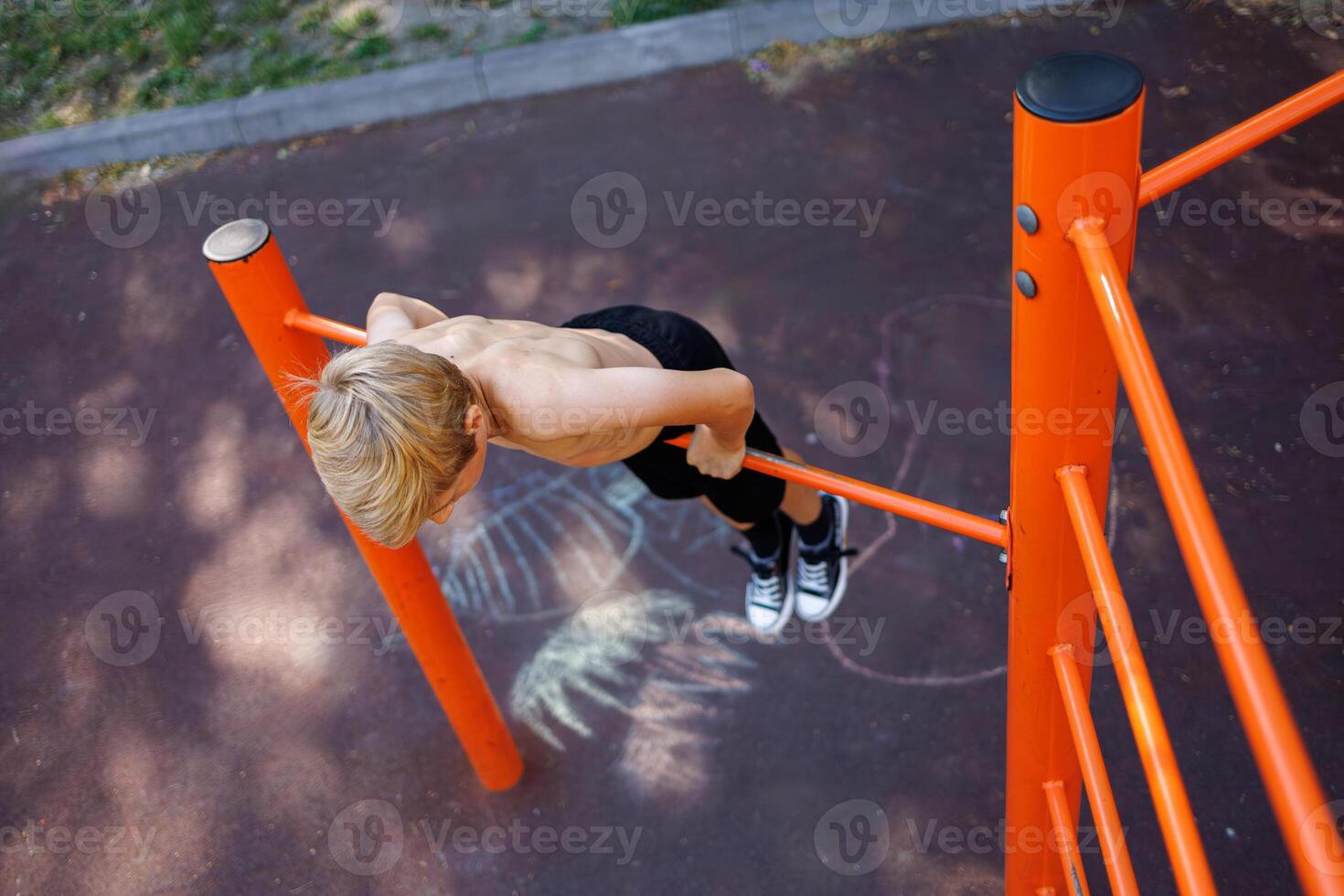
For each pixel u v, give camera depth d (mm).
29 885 3170
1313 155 4426
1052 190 1086
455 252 4773
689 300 4332
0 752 3492
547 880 3002
